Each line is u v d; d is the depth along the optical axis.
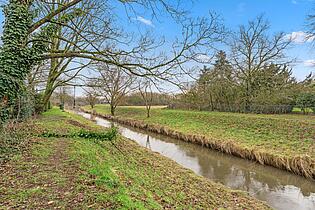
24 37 8.73
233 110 32.00
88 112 53.62
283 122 19.23
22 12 8.65
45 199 4.49
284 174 12.54
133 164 9.84
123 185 5.93
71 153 8.11
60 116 22.27
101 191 5.08
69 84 18.94
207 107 34.53
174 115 30.61
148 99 34.31
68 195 4.72
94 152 9.26
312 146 13.89
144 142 20.88
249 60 31.30
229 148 16.33
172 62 8.95
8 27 8.50
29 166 6.36
